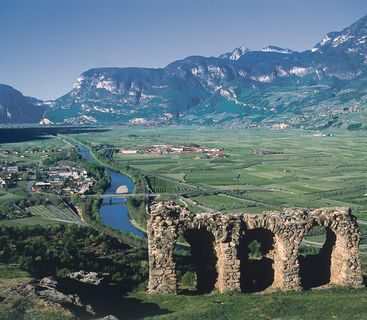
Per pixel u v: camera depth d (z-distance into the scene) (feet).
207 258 231.50
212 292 224.12
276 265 227.61
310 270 242.99
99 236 360.89
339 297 209.77
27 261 257.75
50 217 602.85
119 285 244.22
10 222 561.43
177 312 198.59
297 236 221.05
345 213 224.33
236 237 220.43
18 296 184.24
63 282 225.56
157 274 222.07
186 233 240.94
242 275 229.45
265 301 207.31
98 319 177.27
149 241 222.89
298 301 207.00
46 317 169.17
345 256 223.51
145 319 190.39
